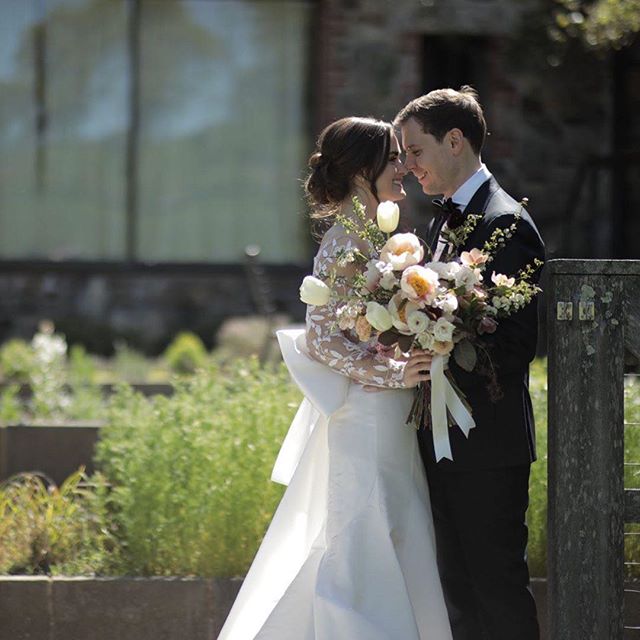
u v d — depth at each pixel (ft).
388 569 36.68
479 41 107.34
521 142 106.32
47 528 48.47
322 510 38.55
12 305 106.83
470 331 34.86
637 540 45.57
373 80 105.60
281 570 38.63
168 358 90.63
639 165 104.53
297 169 111.14
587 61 103.65
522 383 36.88
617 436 34.76
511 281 34.42
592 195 106.32
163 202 110.93
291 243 111.65
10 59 108.99
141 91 110.11
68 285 107.55
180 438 48.60
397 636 36.11
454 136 37.55
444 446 35.24
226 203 111.24
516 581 36.65
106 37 109.70
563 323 34.83
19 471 59.16
